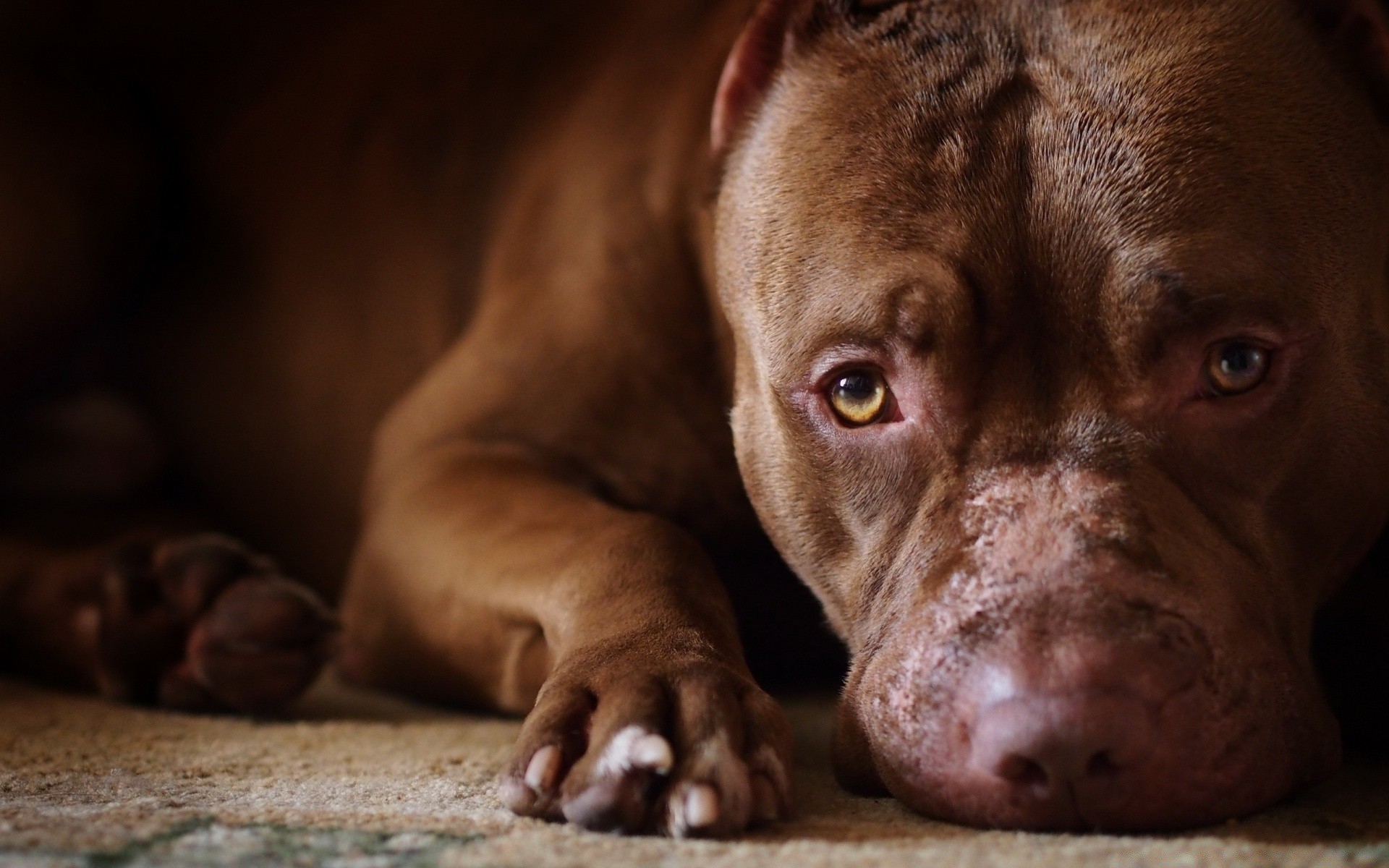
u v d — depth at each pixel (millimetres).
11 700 682
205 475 895
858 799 494
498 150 785
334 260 839
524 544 600
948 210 516
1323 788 512
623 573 545
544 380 685
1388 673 566
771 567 651
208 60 929
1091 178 507
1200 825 456
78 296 883
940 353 508
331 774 529
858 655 521
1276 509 515
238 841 439
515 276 728
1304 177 519
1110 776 443
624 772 452
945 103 535
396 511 674
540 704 487
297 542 857
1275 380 505
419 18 868
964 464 507
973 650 458
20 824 454
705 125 665
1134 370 497
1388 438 540
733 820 448
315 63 896
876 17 575
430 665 643
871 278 518
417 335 800
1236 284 495
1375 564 578
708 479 660
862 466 529
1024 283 505
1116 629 449
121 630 665
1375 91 549
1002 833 452
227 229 892
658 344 663
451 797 495
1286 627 502
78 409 910
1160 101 517
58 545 788
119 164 894
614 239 681
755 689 484
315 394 841
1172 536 477
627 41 745
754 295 560
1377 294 540
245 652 641
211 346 887
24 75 880
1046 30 544
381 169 833
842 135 545
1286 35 540
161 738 596
